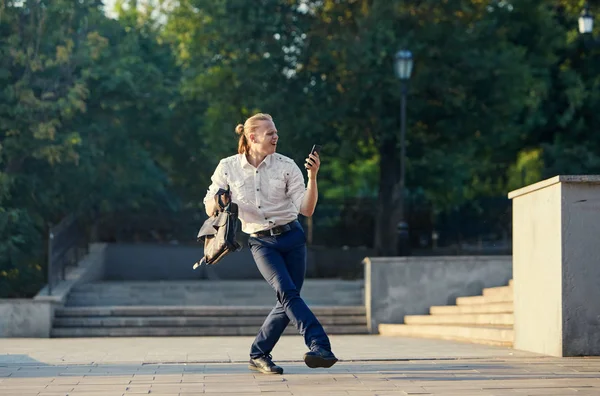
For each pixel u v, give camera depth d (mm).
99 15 28688
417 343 12719
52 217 28016
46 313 18000
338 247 34312
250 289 23266
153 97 29344
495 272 19031
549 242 9383
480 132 30172
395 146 30312
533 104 31375
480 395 6254
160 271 31891
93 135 27172
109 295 22297
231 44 28609
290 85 28844
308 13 29453
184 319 18719
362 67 27953
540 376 7270
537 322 9797
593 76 34031
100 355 9930
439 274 19016
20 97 23109
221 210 7148
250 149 7250
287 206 7230
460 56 28578
